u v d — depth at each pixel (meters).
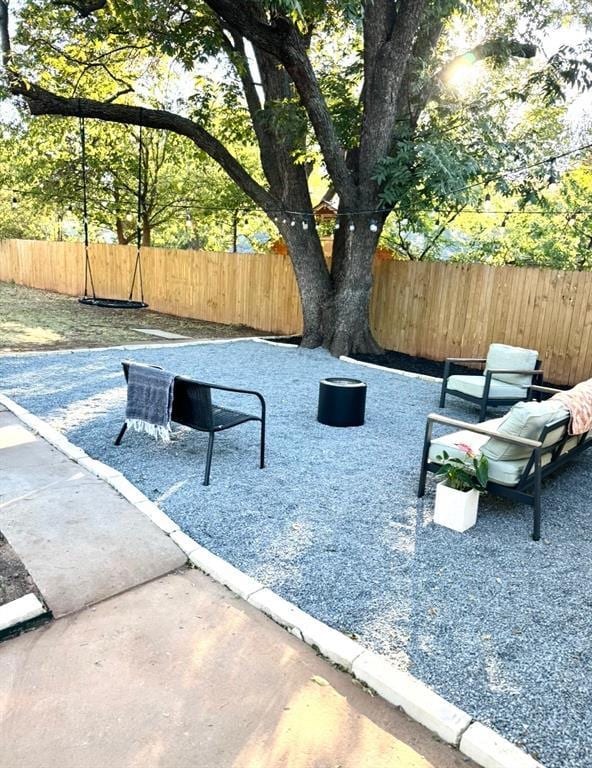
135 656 1.99
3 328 10.26
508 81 9.69
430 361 8.97
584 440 3.90
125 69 11.81
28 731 1.65
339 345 8.92
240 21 6.44
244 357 8.38
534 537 3.07
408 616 2.30
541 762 1.62
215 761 1.57
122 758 1.57
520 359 5.80
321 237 13.56
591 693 1.91
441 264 8.80
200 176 17.47
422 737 1.71
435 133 7.88
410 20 7.21
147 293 14.69
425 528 3.14
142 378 3.93
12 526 2.87
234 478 3.75
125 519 3.02
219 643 2.08
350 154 9.21
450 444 3.47
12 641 2.05
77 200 17.86
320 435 4.84
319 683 1.91
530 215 12.00
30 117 12.60
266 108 8.66
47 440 4.29
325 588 2.48
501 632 2.22
